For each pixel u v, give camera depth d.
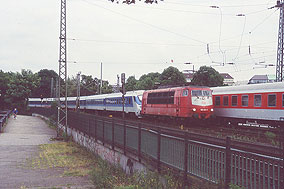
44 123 40.28
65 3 24.58
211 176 6.16
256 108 21.02
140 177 8.20
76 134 20.86
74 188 9.47
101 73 52.94
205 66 55.34
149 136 8.93
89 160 14.12
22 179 10.66
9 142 20.64
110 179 9.38
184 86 24.72
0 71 71.44
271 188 4.99
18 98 68.31
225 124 25.30
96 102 45.66
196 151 6.69
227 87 24.42
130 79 79.69
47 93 103.62
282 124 19.02
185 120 24.20
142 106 31.44
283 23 23.89
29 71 70.50
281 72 24.14
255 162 5.16
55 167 12.77
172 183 7.08
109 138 12.79
